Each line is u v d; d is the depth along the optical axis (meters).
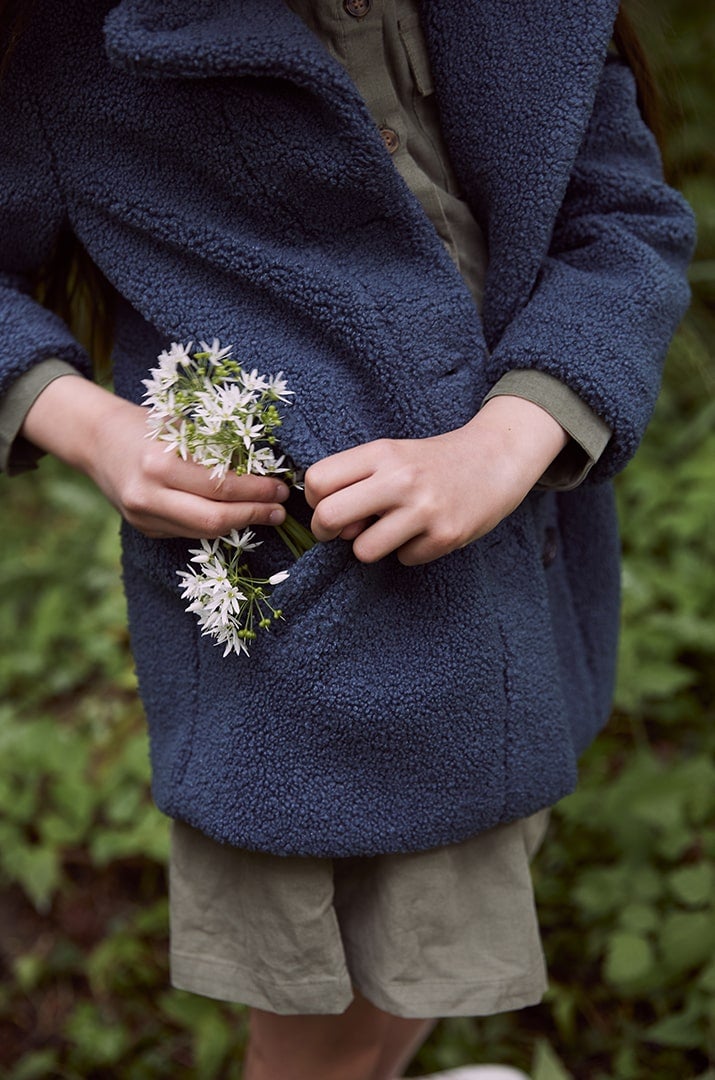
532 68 1.12
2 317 1.22
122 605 2.56
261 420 1.10
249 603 1.13
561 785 1.23
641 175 1.21
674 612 2.25
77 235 1.19
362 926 1.28
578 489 1.35
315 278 1.10
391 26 1.14
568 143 1.12
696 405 2.64
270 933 1.25
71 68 1.12
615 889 1.80
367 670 1.14
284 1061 1.42
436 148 1.18
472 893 1.27
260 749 1.17
